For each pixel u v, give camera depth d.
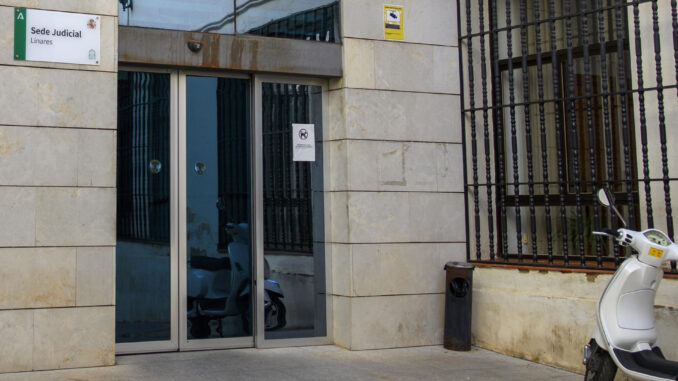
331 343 7.31
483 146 7.79
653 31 6.48
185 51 6.67
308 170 7.29
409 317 7.29
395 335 7.22
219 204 6.95
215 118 6.98
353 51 7.23
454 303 7.18
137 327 6.60
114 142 6.21
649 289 5.11
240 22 6.95
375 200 7.20
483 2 7.82
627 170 6.29
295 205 7.22
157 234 6.70
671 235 6.01
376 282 7.16
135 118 6.66
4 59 5.91
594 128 7.23
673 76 6.48
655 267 5.06
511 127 7.04
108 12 6.25
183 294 6.76
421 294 7.36
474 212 7.68
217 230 6.94
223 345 6.93
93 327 6.08
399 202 7.31
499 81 7.51
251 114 7.11
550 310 6.58
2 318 5.81
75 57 6.12
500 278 7.15
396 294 7.24
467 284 7.14
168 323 6.72
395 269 7.25
